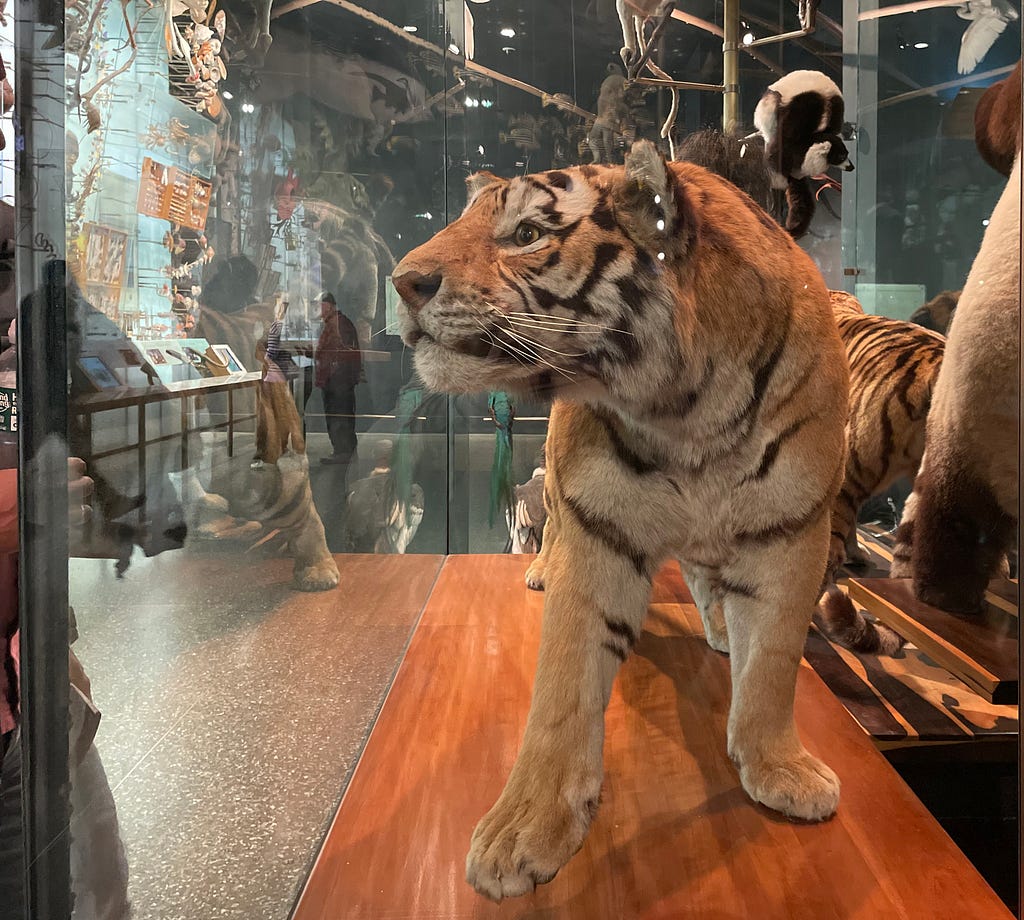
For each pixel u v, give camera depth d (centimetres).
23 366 46
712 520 97
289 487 90
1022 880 79
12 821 49
